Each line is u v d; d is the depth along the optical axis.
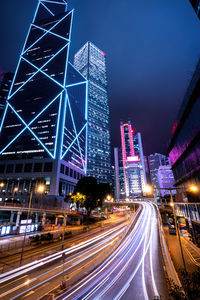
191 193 50.12
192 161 52.41
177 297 12.17
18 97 134.62
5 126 124.81
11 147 116.50
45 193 97.62
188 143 53.66
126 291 15.20
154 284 16.55
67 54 146.12
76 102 151.12
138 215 68.12
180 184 69.44
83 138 159.00
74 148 132.62
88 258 25.00
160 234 39.91
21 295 14.78
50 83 133.38
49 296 14.53
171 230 47.31
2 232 37.56
